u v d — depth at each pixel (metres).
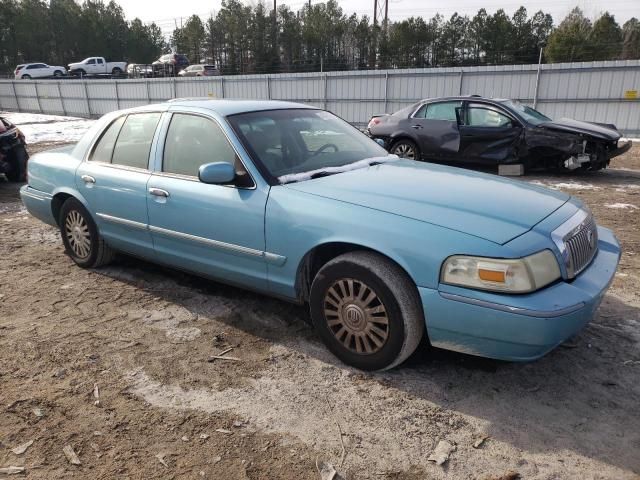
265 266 3.48
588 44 49.75
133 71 49.72
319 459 2.48
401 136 11.27
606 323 3.75
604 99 16.80
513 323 2.60
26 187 5.38
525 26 69.62
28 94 34.25
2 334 3.73
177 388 3.05
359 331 3.12
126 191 4.22
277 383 3.09
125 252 4.61
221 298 4.29
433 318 2.82
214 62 79.31
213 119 3.78
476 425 2.70
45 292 4.49
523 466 2.41
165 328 3.79
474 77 18.72
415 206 3.02
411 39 67.06
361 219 3.02
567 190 8.85
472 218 2.88
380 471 2.40
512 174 10.25
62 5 82.19
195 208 3.73
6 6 75.62
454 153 10.66
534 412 2.79
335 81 21.67
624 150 9.84
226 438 2.63
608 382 3.05
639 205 7.71
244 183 3.50
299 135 3.98
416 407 2.85
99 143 4.65
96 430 2.70
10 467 2.44
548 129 9.76
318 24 71.62
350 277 3.07
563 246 2.85
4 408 2.88
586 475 2.35
